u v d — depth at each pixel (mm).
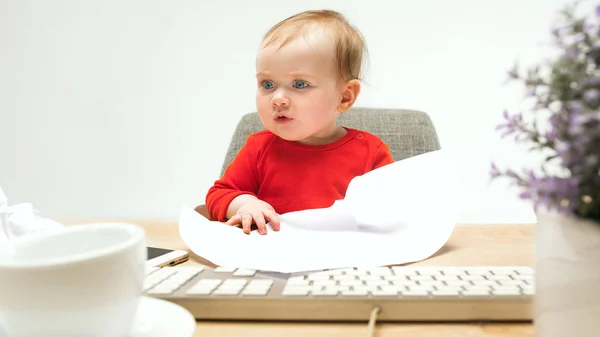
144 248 304
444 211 579
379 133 1055
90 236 317
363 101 1572
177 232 682
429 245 537
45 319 264
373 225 596
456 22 1521
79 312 267
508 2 1487
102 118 1707
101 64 1680
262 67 816
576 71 245
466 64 1534
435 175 605
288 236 571
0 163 1771
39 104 1726
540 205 252
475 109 1544
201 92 1655
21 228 498
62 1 1659
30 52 1696
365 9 1548
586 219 255
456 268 425
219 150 1677
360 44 900
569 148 238
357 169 922
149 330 307
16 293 259
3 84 1728
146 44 1648
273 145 956
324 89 825
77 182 1752
